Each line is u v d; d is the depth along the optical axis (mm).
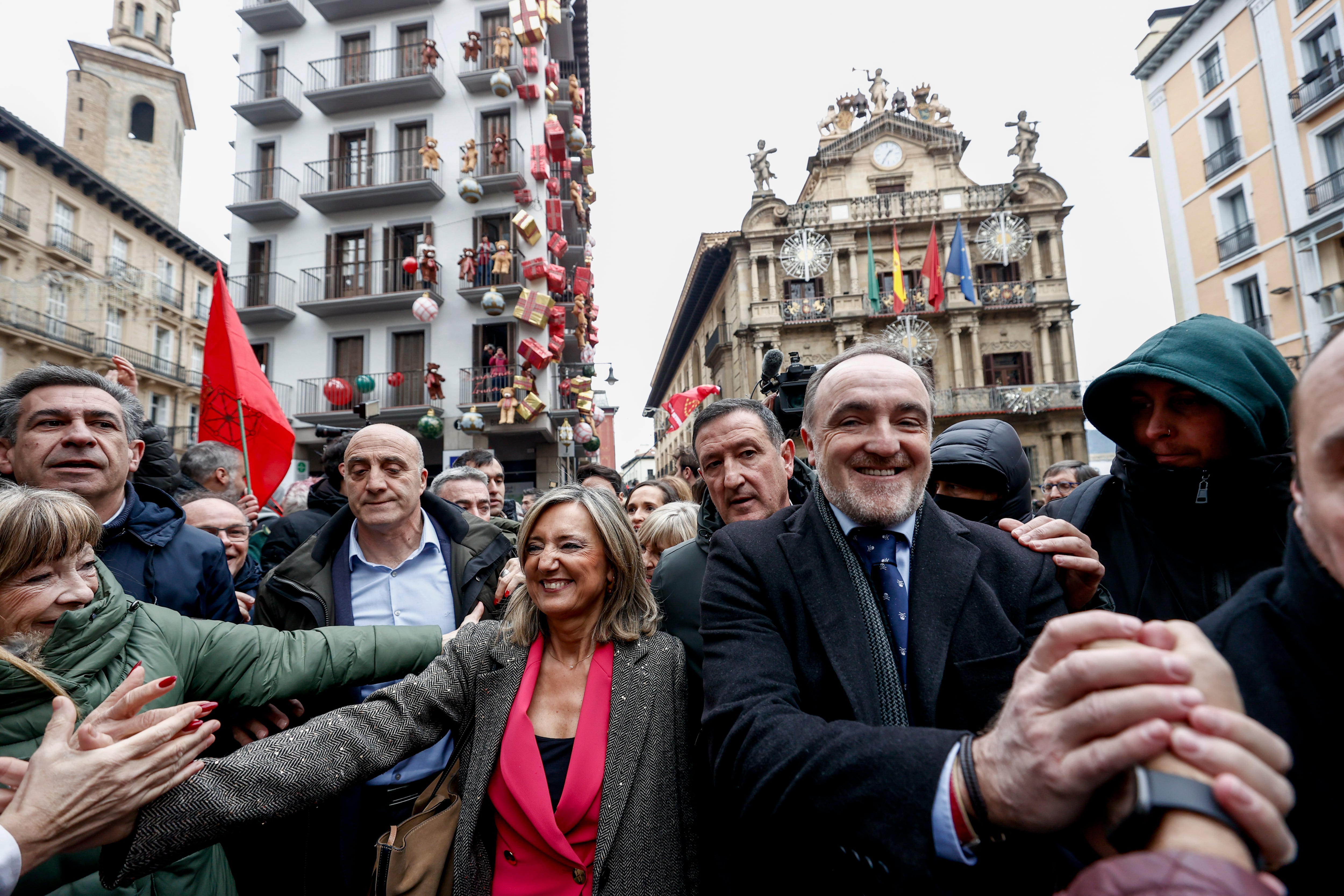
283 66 17469
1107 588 1782
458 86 16922
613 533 1890
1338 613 726
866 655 1356
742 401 2490
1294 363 16609
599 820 1652
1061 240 22297
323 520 3836
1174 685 640
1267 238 17328
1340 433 690
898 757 907
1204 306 19156
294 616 2514
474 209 16547
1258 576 890
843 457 1486
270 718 1904
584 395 16719
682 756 1766
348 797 2178
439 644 2131
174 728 1283
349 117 17234
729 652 1351
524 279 16234
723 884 1613
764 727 1114
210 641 1784
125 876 1271
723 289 26453
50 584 1462
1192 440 1621
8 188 20234
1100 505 1890
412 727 1708
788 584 1441
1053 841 785
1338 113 15617
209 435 3852
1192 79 19469
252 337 16891
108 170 27688
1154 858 542
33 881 1329
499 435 16453
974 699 1294
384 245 16734
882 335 21656
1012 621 1388
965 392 21141
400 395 16531
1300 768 726
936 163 23484
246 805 1386
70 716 1261
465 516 2893
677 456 5055
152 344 26062
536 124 16797
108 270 23828
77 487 1999
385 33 17344
